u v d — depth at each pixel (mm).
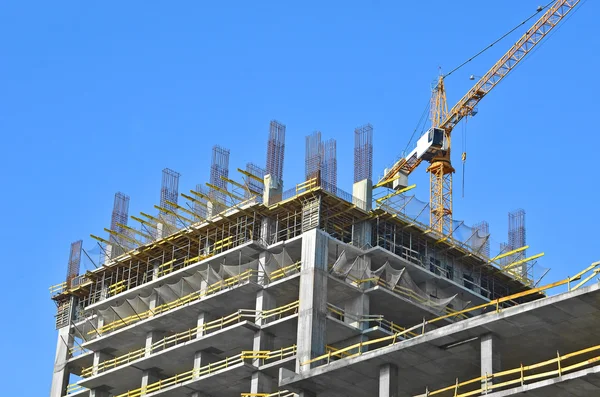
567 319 84312
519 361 91125
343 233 120938
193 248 127875
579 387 79938
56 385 131875
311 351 109500
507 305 129750
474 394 93812
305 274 113875
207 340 116438
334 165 122125
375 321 115812
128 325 127438
